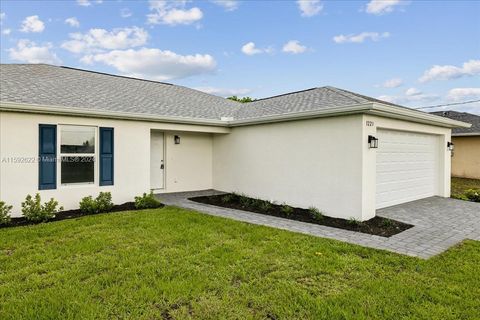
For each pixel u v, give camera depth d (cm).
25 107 701
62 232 565
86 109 790
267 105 1198
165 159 1140
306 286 362
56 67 1158
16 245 491
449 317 299
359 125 710
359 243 540
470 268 420
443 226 666
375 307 315
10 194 712
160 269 402
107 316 294
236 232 579
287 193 898
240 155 1091
